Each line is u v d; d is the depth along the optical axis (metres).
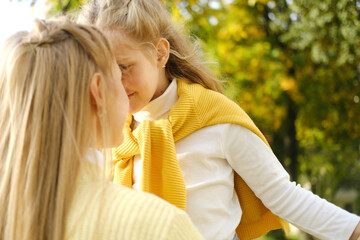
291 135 8.91
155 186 1.43
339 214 1.42
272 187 1.46
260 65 7.59
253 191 1.51
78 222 0.84
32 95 0.87
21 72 0.89
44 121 0.86
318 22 6.39
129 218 0.85
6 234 0.86
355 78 7.84
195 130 1.47
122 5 1.45
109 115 0.93
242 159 1.47
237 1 6.57
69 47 0.90
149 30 1.44
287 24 7.57
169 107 1.51
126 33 1.41
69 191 0.85
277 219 1.59
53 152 0.85
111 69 0.96
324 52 7.03
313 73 8.12
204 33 5.15
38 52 0.89
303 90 8.12
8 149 0.91
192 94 1.48
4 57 0.94
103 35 0.96
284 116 8.67
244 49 7.34
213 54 5.92
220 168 1.48
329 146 9.58
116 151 1.53
